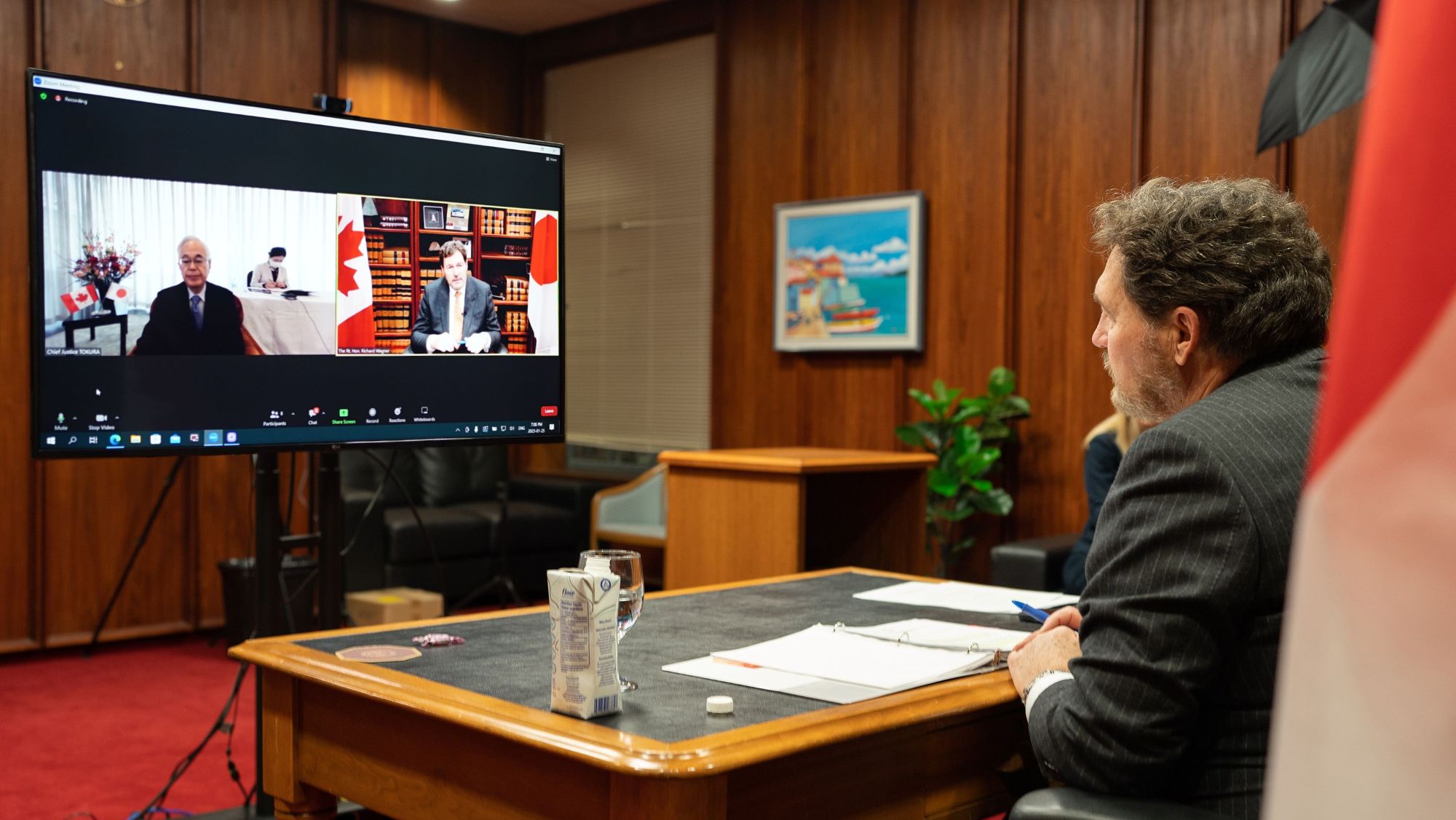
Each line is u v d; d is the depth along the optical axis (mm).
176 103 2250
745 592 2305
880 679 1498
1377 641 424
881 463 3420
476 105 7887
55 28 5547
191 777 3705
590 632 1300
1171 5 5320
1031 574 4441
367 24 7320
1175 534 1242
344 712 1585
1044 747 1321
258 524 2602
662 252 7562
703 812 1152
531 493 7363
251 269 2330
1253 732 1276
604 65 7859
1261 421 1282
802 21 6621
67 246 2154
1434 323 415
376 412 2477
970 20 5973
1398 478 421
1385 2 446
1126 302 1453
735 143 7023
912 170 6215
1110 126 5508
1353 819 430
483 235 2602
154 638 6039
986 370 5910
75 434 2166
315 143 2393
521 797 1321
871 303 6285
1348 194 4758
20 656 5566
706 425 7316
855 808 1353
